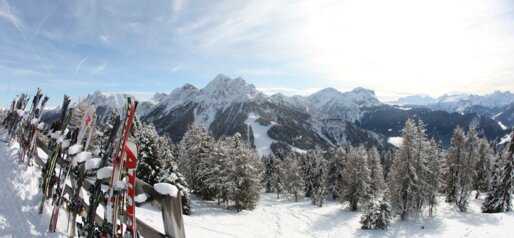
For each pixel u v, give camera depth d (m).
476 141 40.19
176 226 3.24
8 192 6.58
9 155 11.02
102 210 6.63
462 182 39.84
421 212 36.94
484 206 36.12
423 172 35.19
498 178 36.00
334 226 33.66
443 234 27.89
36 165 9.91
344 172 46.81
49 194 6.39
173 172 31.09
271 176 71.81
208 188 43.78
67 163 5.77
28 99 15.16
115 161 3.72
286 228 31.64
